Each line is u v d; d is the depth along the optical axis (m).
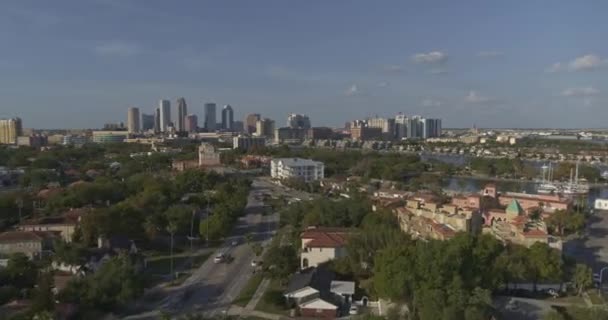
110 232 162.88
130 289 112.38
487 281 115.06
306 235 154.12
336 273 136.88
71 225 170.38
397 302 111.88
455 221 165.75
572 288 128.62
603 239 190.50
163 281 136.50
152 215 180.00
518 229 152.50
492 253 124.19
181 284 134.12
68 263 134.62
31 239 152.50
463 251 116.12
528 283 126.56
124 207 175.25
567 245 180.38
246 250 168.62
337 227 180.00
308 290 118.44
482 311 98.44
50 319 95.25
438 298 100.50
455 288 103.50
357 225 185.88
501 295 121.31
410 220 180.00
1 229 185.25
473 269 113.56
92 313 107.44
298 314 113.44
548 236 145.88
